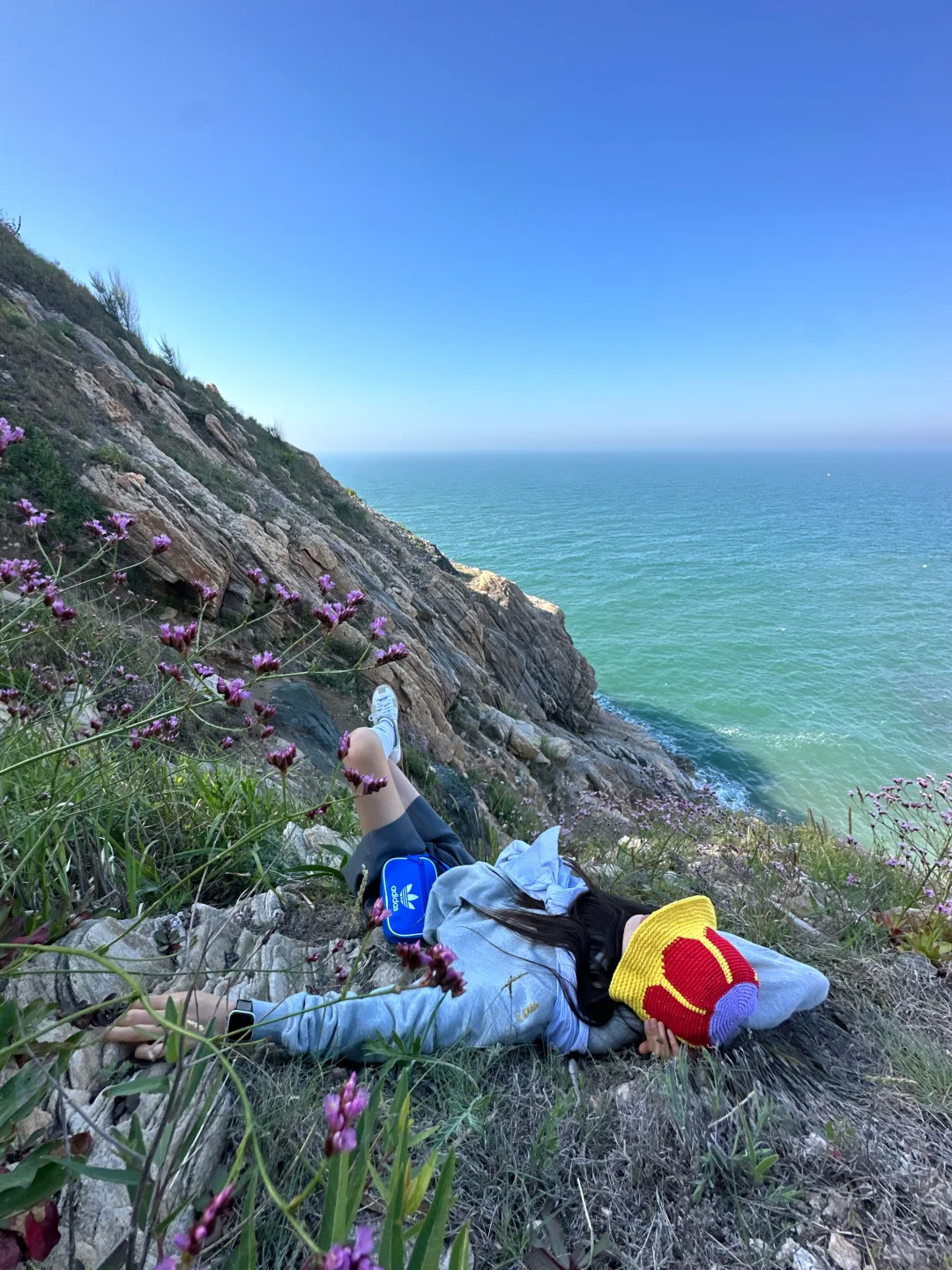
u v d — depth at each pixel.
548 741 17.50
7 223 16.70
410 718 11.15
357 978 2.23
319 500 20.38
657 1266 1.38
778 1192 1.53
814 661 43.25
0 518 7.39
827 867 3.93
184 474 11.66
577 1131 1.70
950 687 37.78
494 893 2.44
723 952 1.98
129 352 16.38
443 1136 1.59
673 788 17.38
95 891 2.24
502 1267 1.35
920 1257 1.42
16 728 2.37
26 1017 1.33
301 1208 1.39
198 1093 1.56
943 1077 1.95
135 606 8.00
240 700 1.88
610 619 56.81
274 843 2.83
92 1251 1.28
